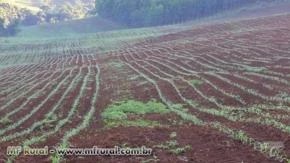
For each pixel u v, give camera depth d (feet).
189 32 218.18
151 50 170.60
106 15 481.87
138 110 65.10
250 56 112.27
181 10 376.48
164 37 220.23
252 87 74.49
